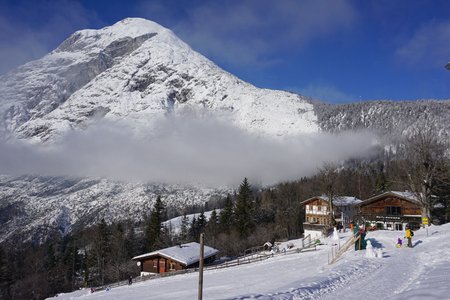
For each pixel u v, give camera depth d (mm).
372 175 145750
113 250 96188
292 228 101688
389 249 35312
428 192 52875
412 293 15922
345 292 20188
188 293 30328
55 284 102188
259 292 21828
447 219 64688
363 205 74438
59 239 182125
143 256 65438
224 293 26078
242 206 101188
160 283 48188
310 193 127625
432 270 22781
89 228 180125
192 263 61844
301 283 22703
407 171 57062
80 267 112562
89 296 49875
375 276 23578
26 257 132750
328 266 30766
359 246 36250
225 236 95125
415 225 68625
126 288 51062
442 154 56469
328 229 67625
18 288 98125
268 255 54062
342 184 114812
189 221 149875
